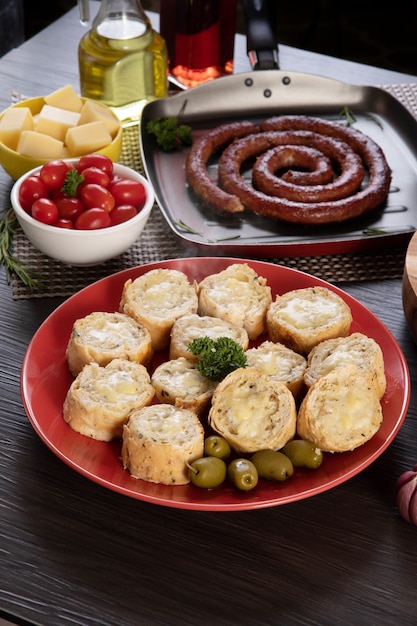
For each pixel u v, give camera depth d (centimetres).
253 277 100
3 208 114
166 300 98
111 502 87
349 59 220
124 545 84
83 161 106
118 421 87
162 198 115
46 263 108
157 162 120
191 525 85
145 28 121
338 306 97
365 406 88
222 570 83
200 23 127
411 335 99
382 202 114
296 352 95
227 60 132
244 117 128
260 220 112
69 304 98
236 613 81
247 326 97
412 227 111
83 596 81
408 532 86
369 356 90
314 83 129
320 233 110
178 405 88
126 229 103
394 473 89
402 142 125
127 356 92
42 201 102
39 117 113
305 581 82
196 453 85
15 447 90
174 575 83
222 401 88
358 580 83
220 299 98
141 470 85
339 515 86
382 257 110
